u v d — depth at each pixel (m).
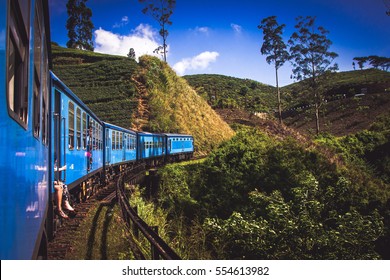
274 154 18.48
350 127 65.88
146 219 11.23
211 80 150.25
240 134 21.42
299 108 88.62
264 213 13.93
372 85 89.88
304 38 54.69
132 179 17.41
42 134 4.02
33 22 3.03
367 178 19.34
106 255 7.67
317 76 55.81
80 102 11.24
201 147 50.47
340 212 14.98
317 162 18.94
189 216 16.91
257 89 144.75
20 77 2.52
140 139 28.20
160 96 51.47
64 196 7.88
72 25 92.25
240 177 17.80
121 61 62.34
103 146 17.58
